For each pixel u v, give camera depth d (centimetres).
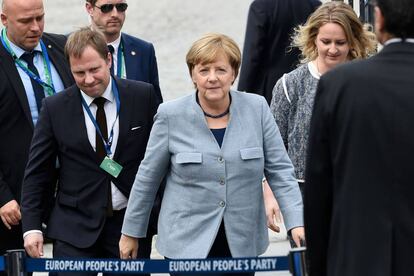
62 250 1479
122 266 1341
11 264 1378
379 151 1052
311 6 2094
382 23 1085
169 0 4547
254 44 2091
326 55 1516
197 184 1351
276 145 1379
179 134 1361
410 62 1070
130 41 1825
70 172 1491
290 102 1546
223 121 1365
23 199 1498
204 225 1350
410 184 1047
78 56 1460
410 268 1043
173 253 1355
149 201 1397
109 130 1492
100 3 1784
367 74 1069
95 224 1479
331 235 1074
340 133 1066
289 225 1358
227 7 4481
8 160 1602
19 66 1616
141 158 1502
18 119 1603
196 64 1338
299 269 1252
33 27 1600
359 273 1049
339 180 1068
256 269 1295
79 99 1492
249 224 1359
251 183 1359
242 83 2114
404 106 1052
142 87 1516
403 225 1045
